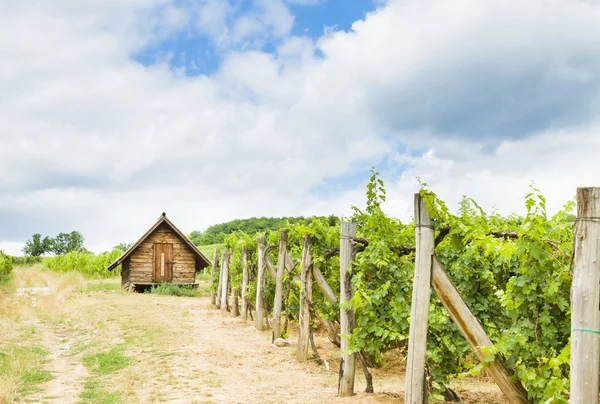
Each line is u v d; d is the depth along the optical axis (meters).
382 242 8.13
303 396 8.70
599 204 4.46
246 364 11.80
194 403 8.14
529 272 5.93
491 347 6.09
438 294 6.64
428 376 7.56
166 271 34.22
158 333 16.09
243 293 20.34
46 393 9.30
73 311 22.19
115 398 8.77
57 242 103.94
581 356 4.43
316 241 12.20
